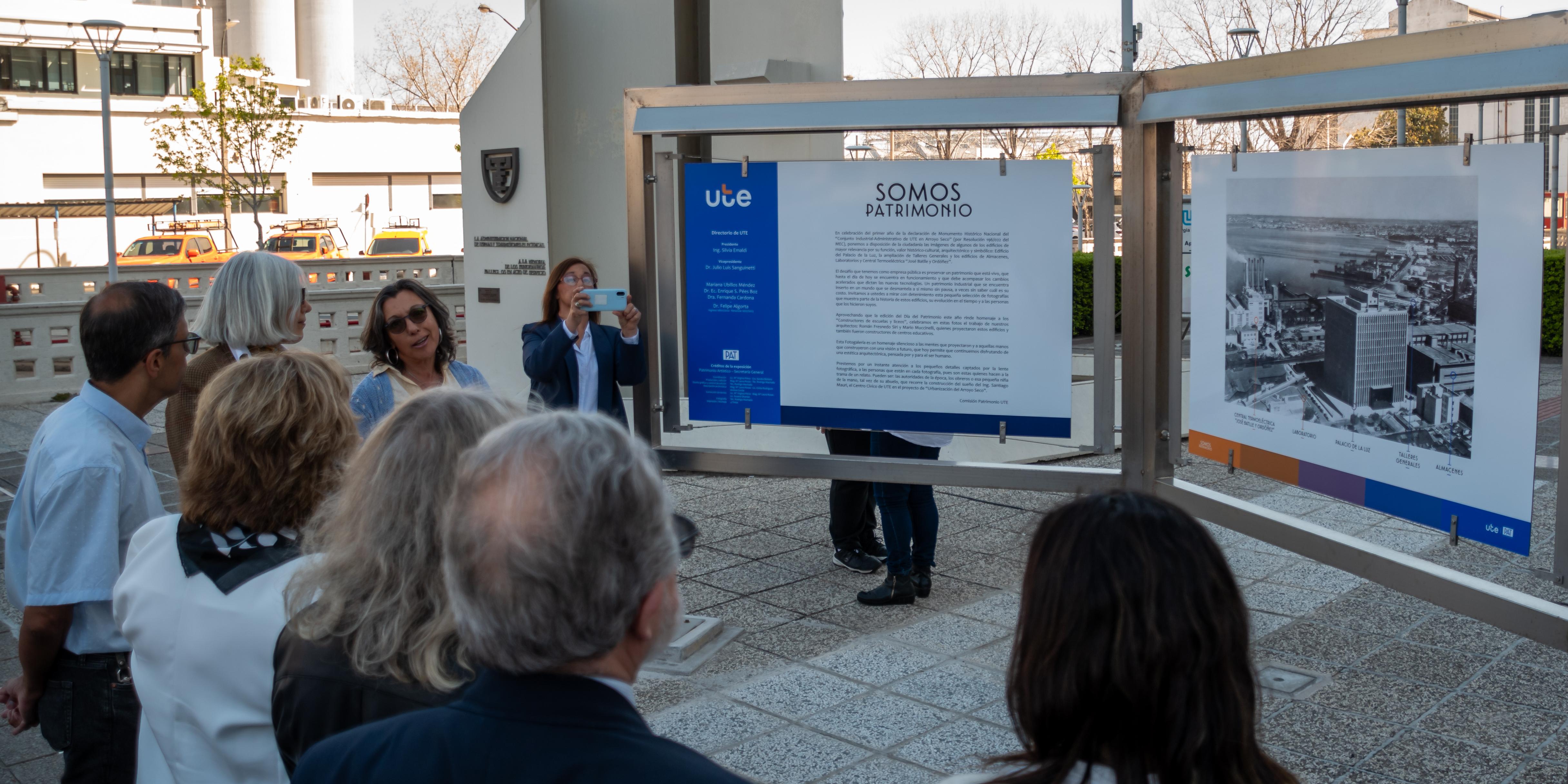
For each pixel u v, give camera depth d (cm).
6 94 4341
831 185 475
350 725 166
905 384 477
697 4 856
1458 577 321
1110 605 129
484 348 917
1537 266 304
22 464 962
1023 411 463
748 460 495
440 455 171
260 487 198
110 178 2492
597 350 505
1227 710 129
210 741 192
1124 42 1994
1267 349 388
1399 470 343
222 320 345
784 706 423
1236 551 620
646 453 137
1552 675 436
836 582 575
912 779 364
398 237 3719
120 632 258
